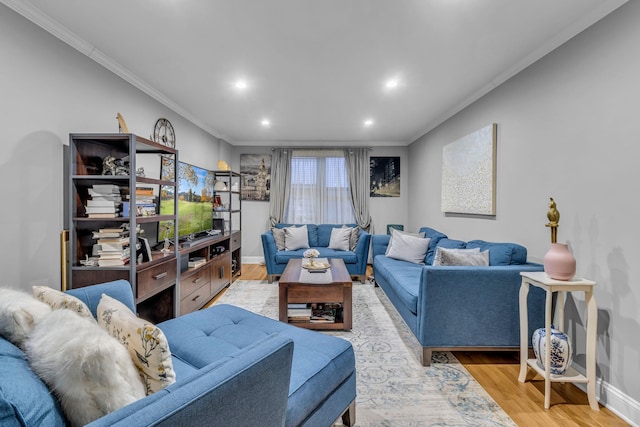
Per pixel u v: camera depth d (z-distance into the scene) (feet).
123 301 5.19
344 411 4.62
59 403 2.20
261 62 7.98
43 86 6.14
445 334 6.67
